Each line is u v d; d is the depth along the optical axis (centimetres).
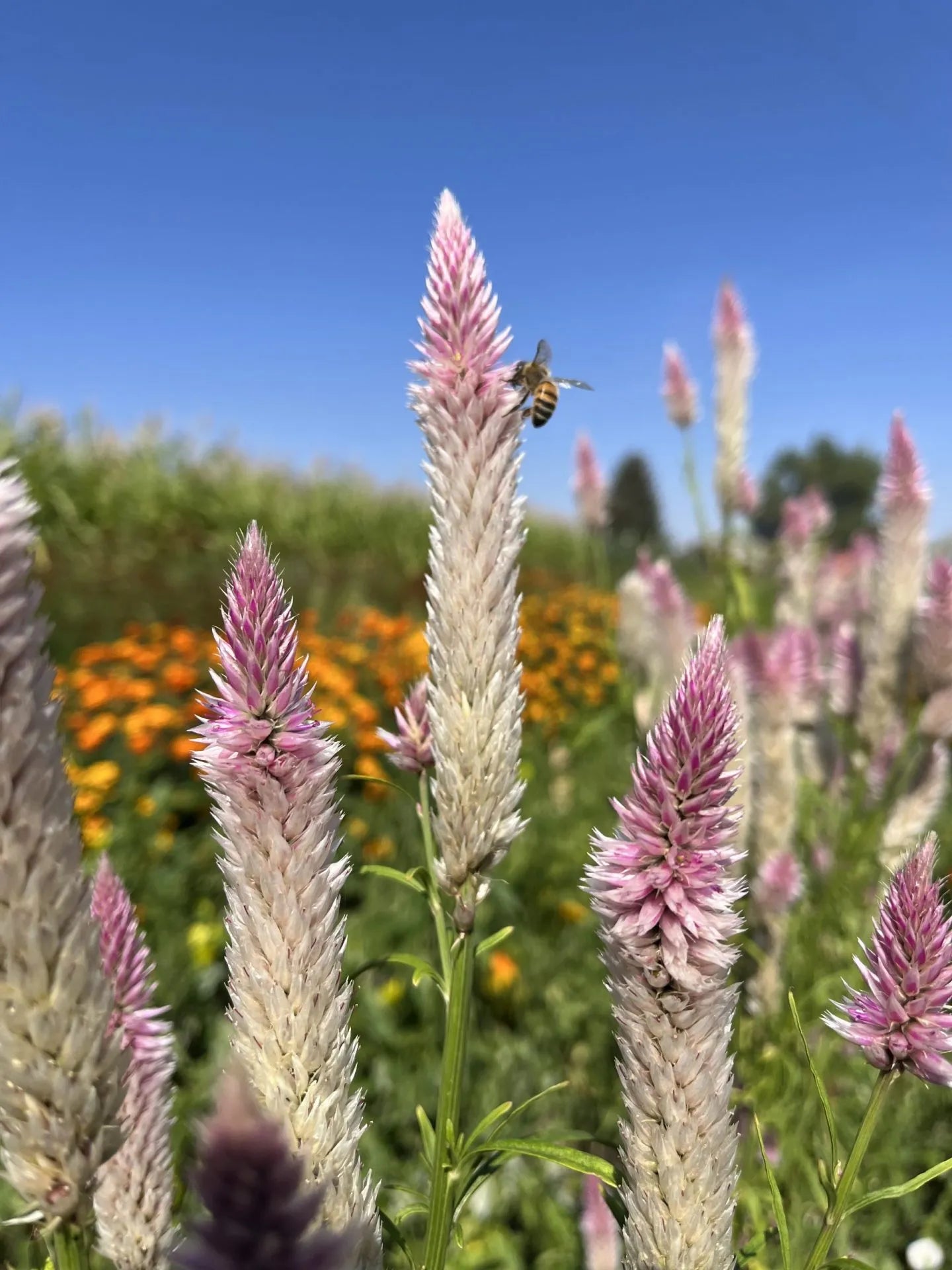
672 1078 133
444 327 174
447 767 168
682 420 562
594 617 1190
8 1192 218
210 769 125
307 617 911
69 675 668
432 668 171
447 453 169
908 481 424
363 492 1858
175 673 620
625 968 138
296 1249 64
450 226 177
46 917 92
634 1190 138
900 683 427
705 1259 133
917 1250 303
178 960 409
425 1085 388
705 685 134
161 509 1447
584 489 696
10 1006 92
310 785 127
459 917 172
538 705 872
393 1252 265
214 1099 69
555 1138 169
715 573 573
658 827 134
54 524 1168
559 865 562
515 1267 316
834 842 423
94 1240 155
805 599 646
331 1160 125
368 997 418
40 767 92
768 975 311
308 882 125
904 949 140
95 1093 96
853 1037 142
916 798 387
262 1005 124
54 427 1217
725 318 544
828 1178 150
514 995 452
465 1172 163
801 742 473
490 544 167
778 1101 285
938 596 384
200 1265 62
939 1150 327
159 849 479
